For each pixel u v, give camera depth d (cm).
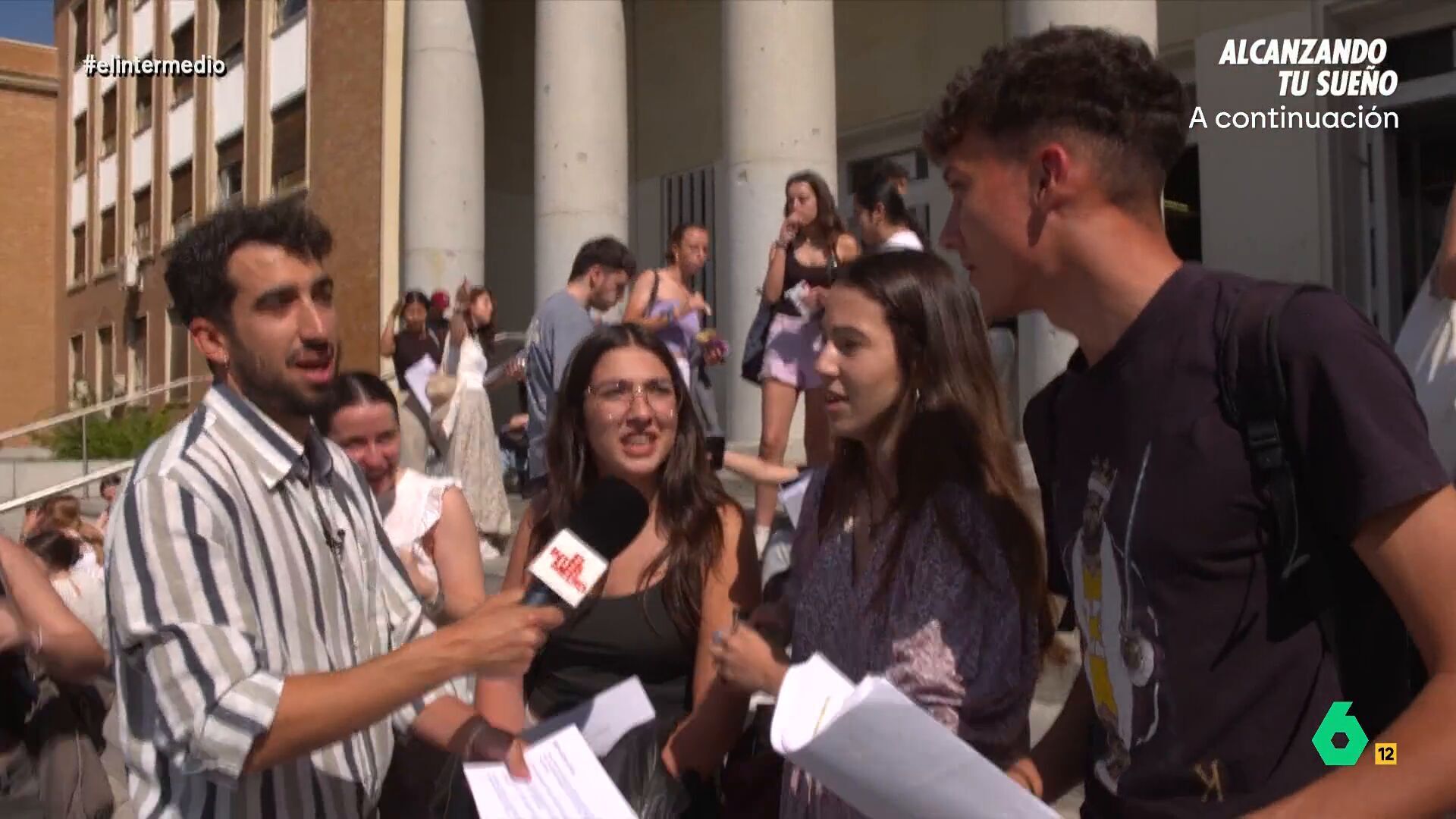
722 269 860
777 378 559
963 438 210
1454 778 116
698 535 267
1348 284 780
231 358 198
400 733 221
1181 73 875
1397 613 140
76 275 2681
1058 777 182
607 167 973
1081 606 158
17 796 393
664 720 259
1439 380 236
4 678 389
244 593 182
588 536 254
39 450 2017
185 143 2048
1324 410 129
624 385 270
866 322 213
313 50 1608
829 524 229
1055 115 145
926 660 200
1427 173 772
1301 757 136
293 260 196
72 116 2709
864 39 1110
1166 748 143
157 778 185
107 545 186
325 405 206
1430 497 123
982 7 1009
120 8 2406
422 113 1172
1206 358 139
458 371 784
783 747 161
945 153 159
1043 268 151
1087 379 155
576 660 266
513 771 201
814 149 791
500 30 1466
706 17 1255
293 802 194
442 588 346
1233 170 830
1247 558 137
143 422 1803
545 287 966
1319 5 788
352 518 219
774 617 241
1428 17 757
